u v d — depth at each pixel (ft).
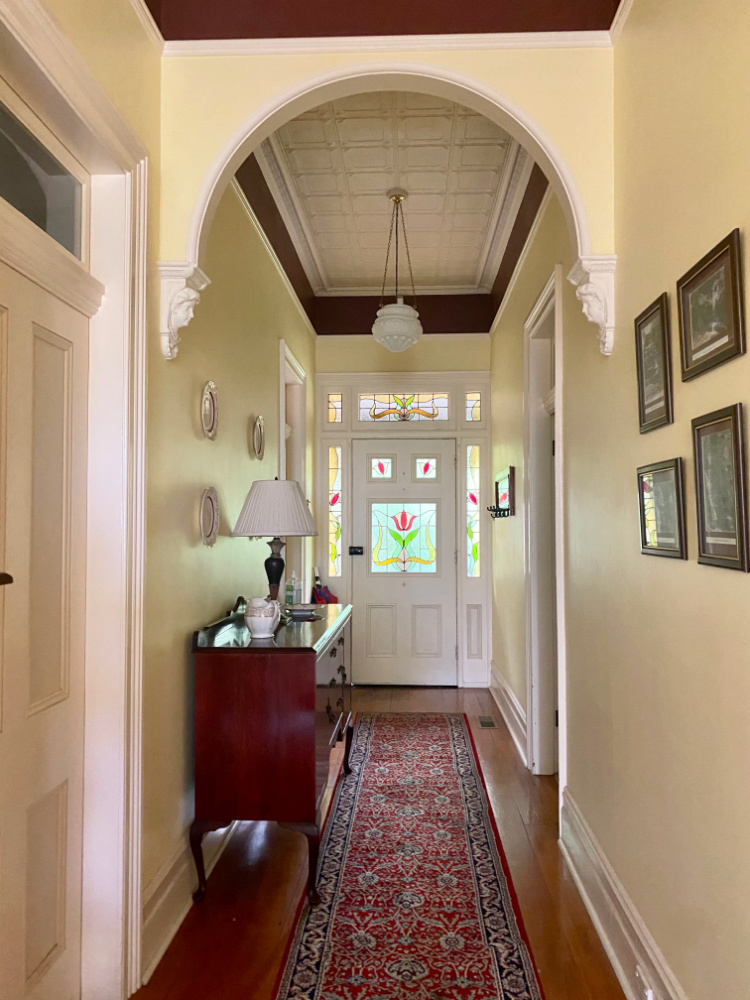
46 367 6.00
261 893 8.68
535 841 10.14
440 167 13.20
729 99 4.80
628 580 7.10
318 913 8.18
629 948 6.69
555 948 7.47
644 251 6.72
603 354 7.87
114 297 6.86
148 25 7.56
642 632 6.64
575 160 7.89
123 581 6.75
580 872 8.75
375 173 13.42
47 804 6.04
